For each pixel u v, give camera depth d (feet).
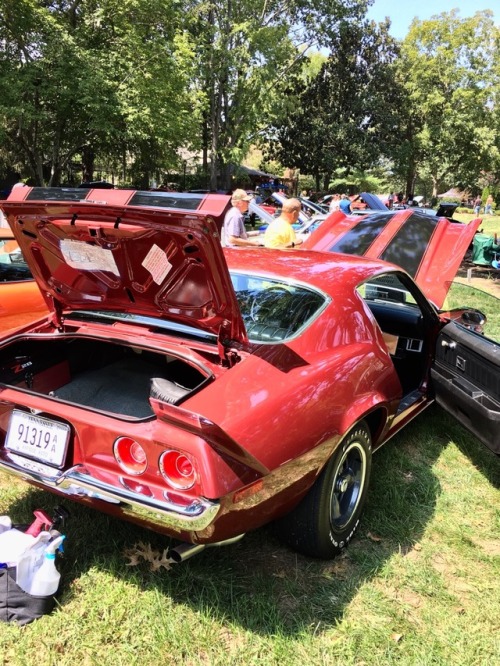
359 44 123.85
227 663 6.61
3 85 54.85
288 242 20.26
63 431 7.48
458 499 10.57
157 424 6.68
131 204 7.02
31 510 9.34
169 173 114.01
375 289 13.39
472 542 9.30
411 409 11.76
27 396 7.84
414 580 8.27
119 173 103.04
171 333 8.43
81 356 10.39
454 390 11.15
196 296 7.53
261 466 6.57
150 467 6.69
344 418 8.07
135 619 7.17
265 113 97.04
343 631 7.22
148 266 7.55
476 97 134.21
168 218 6.50
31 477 7.60
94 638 6.82
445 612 7.70
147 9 65.16
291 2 97.81
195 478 6.32
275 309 8.82
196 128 77.46
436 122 138.10
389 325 13.16
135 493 6.68
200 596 7.58
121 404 9.27
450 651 7.04
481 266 40.52
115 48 64.39
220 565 8.28
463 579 8.43
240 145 98.48
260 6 94.22
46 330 9.58
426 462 11.95
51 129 70.28
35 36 57.67
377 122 126.41
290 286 9.27
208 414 6.64
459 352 11.21
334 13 100.73
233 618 7.27
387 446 12.35
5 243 15.42
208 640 6.87
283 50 91.25
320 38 105.50
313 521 8.03
